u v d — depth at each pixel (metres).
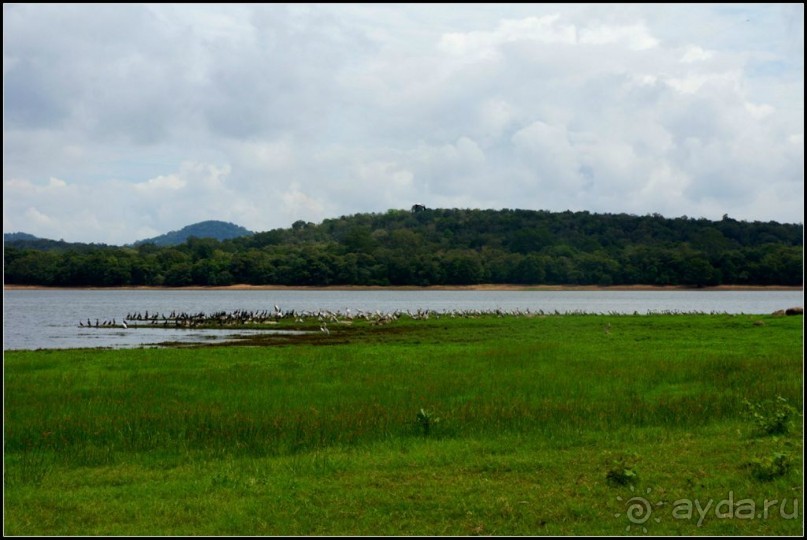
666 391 20.53
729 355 28.16
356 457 14.27
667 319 50.44
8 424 16.50
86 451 14.72
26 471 13.55
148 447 15.16
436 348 33.69
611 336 38.62
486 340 38.88
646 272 152.12
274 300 126.62
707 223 180.12
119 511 11.53
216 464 14.05
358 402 19.06
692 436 15.56
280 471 13.48
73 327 57.38
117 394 20.52
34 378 23.34
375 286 162.00
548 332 42.59
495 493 12.12
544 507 11.47
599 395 19.97
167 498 12.13
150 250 172.88
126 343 42.84
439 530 10.68
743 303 115.25
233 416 17.17
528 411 17.53
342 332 47.50
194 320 59.06
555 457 14.08
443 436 15.88
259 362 28.02
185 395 20.44
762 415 17.00
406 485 12.57
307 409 18.12
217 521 11.09
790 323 43.19
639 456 13.84
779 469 12.63
